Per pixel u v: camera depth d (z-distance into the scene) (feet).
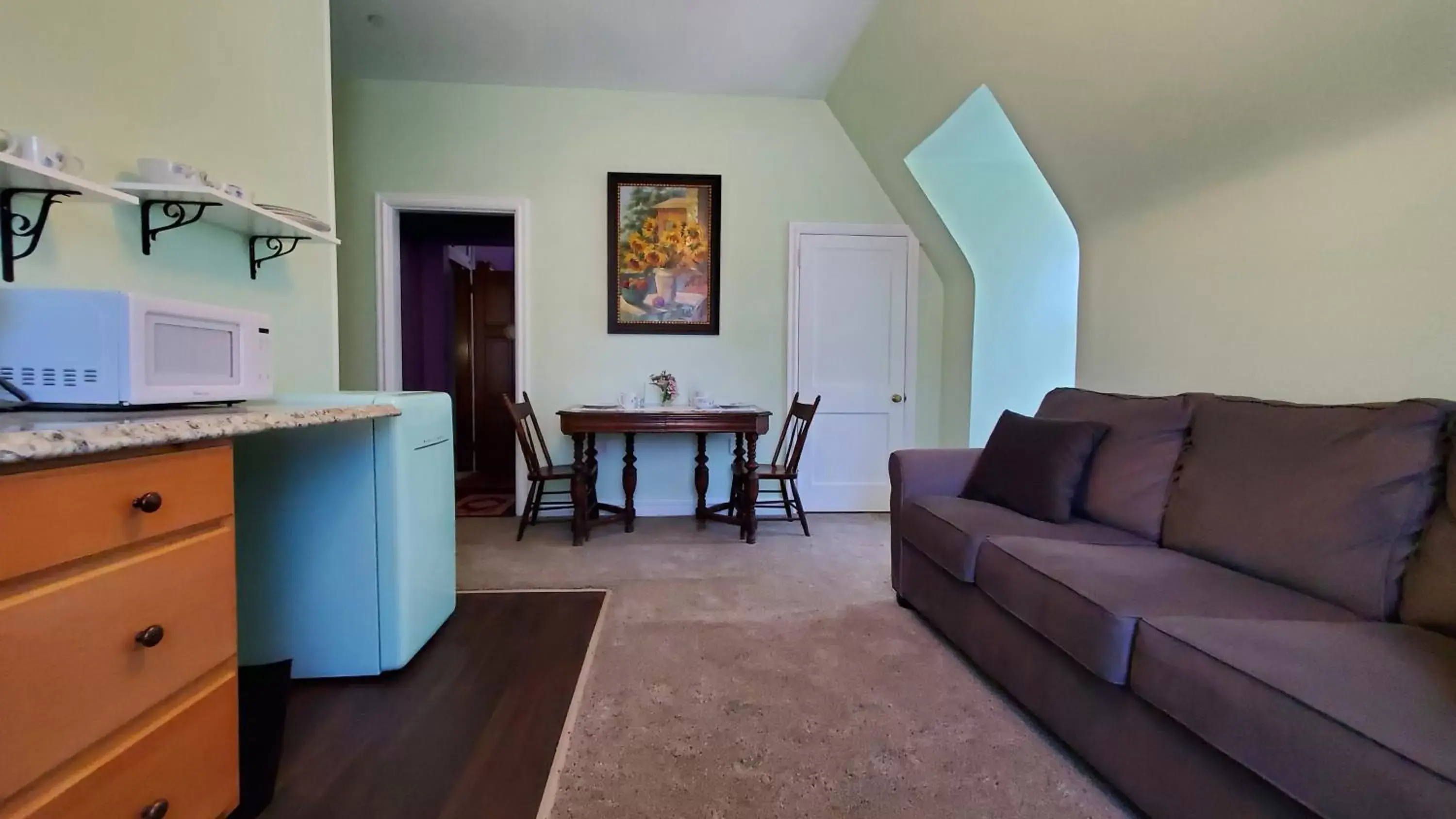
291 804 4.13
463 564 9.77
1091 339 9.07
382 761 4.63
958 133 10.66
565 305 12.79
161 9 5.14
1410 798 2.48
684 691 5.75
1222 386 6.81
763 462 13.42
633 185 12.73
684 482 13.25
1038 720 5.30
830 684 5.92
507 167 12.55
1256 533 4.90
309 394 6.30
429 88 12.32
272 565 5.78
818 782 4.45
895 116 11.33
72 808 2.67
